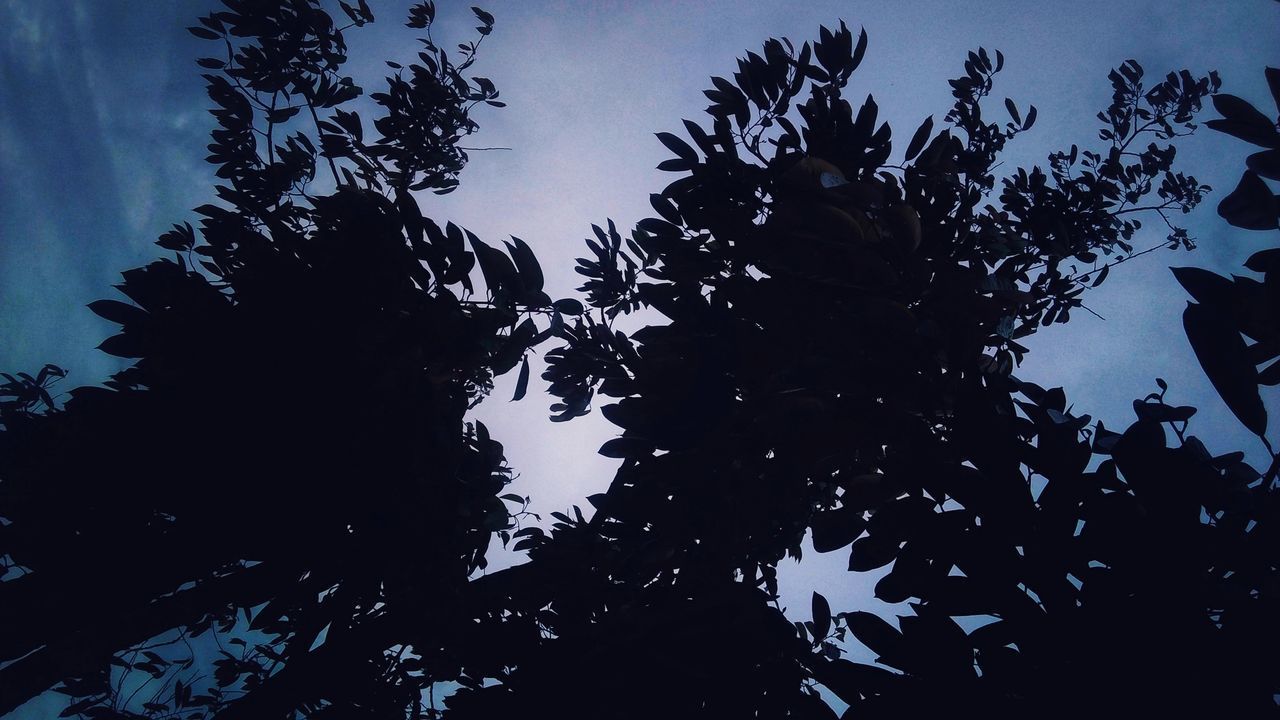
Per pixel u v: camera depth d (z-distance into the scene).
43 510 2.49
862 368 2.28
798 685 2.36
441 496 2.99
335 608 2.94
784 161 3.41
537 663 2.74
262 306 2.93
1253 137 1.41
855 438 2.36
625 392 3.28
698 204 3.40
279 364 2.87
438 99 5.01
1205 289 1.59
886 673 1.87
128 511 2.57
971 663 1.77
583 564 3.21
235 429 2.75
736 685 2.41
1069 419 2.31
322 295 2.99
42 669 2.35
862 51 3.54
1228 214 1.44
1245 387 1.55
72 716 3.55
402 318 3.00
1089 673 1.65
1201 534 1.63
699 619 2.61
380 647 2.86
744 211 3.41
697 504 2.89
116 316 2.79
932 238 3.04
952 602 1.83
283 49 4.50
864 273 2.28
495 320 3.04
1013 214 4.26
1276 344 1.55
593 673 2.60
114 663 3.58
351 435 2.86
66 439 2.64
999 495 1.85
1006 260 4.07
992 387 2.20
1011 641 1.76
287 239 3.11
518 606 3.09
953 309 2.23
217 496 2.68
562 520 3.85
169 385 2.76
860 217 2.31
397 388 2.87
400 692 3.23
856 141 3.38
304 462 2.81
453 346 3.01
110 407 2.69
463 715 2.62
